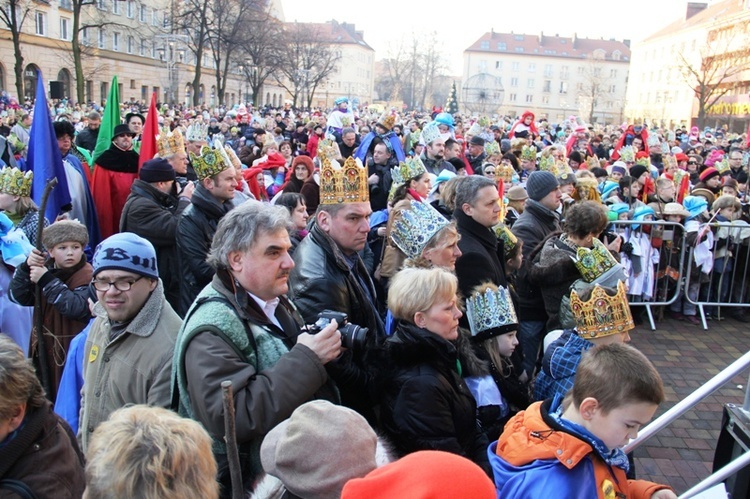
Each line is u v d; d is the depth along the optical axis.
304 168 7.03
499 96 79.00
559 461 2.01
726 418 3.00
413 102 79.31
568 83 101.88
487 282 3.41
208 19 44.97
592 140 18.48
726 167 11.88
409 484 1.30
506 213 6.46
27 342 4.38
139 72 57.28
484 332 3.11
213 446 2.23
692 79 59.72
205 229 4.27
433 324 2.58
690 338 6.72
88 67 50.31
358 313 3.11
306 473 1.62
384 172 7.98
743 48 45.09
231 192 4.39
